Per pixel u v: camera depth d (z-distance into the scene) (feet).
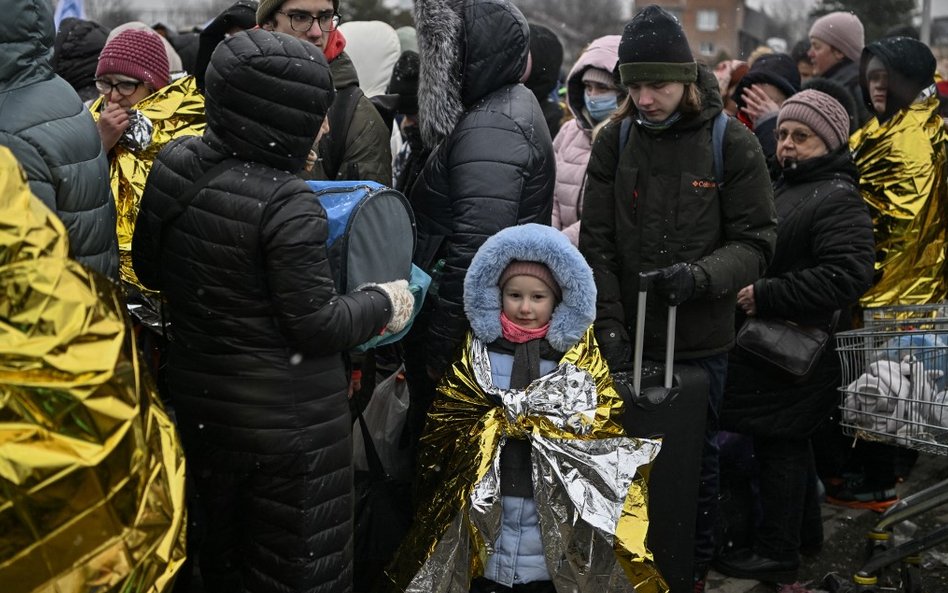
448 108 12.73
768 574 14.39
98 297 7.56
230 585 11.09
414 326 13.15
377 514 12.48
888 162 17.04
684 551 12.62
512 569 11.10
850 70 22.49
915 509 13.26
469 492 10.92
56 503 7.07
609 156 13.15
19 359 7.04
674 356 12.83
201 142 10.19
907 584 13.44
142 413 7.71
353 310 10.18
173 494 8.09
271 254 9.66
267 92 9.66
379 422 13.41
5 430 6.96
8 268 7.12
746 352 14.10
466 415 11.66
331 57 13.60
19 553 7.01
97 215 9.73
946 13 56.13
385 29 18.60
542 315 11.48
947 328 12.98
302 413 10.13
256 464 10.16
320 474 10.30
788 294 14.10
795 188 14.65
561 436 11.17
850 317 16.75
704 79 12.59
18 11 8.98
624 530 10.93
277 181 9.80
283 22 12.91
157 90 14.43
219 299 9.90
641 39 12.14
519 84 13.04
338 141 13.52
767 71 19.01
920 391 12.35
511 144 12.37
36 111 9.16
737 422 14.28
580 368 11.44
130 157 13.07
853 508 17.20
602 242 13.16
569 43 89.71
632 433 12.18
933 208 17.02
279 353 10.03
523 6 90.53
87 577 7.29
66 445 7.14
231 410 10.09
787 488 14.25
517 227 11.44
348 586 10.80
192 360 10.27
